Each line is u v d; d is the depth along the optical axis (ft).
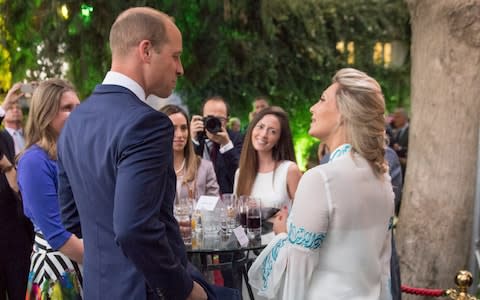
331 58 35.40
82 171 4.51
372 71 36.83
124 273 4.36
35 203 6.77
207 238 8.21
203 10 19.61
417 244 10.63
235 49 27.96
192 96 30.99
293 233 5.45
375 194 5.50
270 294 5.90
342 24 35.68
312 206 5.32
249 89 33.12
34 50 19.67
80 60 19.52
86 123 4.54
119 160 4.11
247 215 8.39
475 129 10.01
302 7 32.96
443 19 9.96
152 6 18.54
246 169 10.67
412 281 10.71
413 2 10.55
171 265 4.21
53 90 7.14
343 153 5.56
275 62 33.47
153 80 4.67
